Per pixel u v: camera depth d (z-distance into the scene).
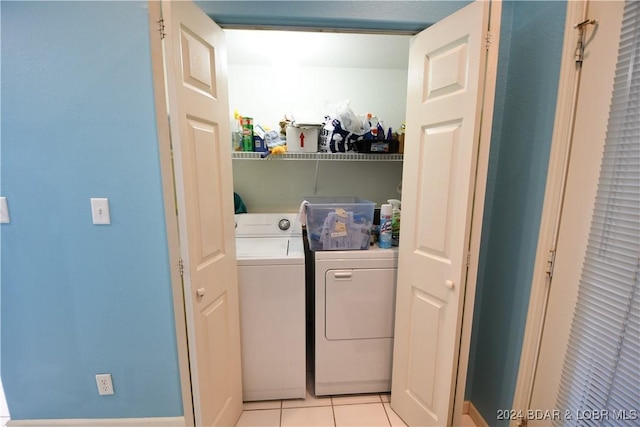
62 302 1.30
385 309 1.59
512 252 1.24
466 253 1.11
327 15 1.21
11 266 1.25
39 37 1.09
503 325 1.30
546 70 1.05
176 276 1.06
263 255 1.52
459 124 1.08
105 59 1.12
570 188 0.98
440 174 1.17
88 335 1.33
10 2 1.06
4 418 1.50
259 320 1.53
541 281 1.09
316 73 2.01
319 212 1.55
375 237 1.71
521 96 1.18
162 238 1.26
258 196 2.10
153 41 0.89
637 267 0.79
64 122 1.15
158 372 1.39
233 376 1.44
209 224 1.16
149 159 1.19
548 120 1.04
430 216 1.24
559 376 1.04
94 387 1.39
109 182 1.20
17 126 1.14
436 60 1.15
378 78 2.05
